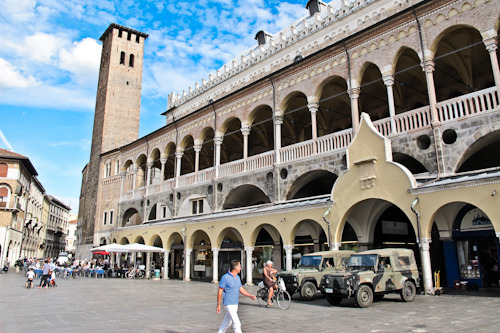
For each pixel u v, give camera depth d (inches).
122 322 504.4
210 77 1900.8
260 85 1232.8
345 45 1011.3
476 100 772.6
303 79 1112.8
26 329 460.1
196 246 1547.7
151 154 1782.7
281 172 1112.2
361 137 845.8
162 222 1476.4
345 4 1321.4
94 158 2278.5
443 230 874.1
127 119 2347.4
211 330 447.2
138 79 2449.6
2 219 2269.9
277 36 1750.7
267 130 1561.3
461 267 856.9
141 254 1935.3
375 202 904.3
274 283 649.0
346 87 1211.9
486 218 816.9
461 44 970.1
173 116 2150.6
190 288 1032.2
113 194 2025.1
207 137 1678.2
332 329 436.8
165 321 510.3
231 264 367.6
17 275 1808.6
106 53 2469.2
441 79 1111.0
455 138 816.9
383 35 941.8
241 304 681.0
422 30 869.2
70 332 439.5
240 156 1815.9
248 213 1067.9
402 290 642.8
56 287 1090.1
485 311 531.2
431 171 808.3
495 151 946.1
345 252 794.8
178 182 1545.3
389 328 433.7
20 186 2361.0
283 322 490.0
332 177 1191.6
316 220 896.9
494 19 765.9
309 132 1482.5
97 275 1626.5
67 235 5462.6
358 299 593.0
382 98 1238.9
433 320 473.7
